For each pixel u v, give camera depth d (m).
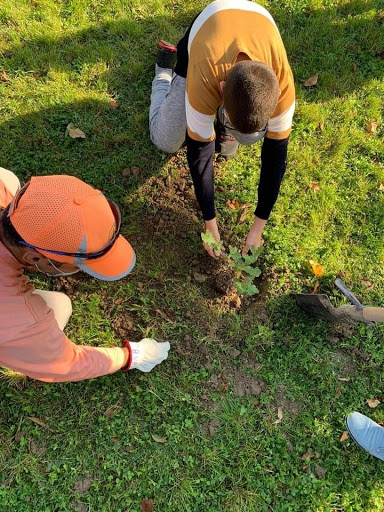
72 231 1.56
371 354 2.87
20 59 3.41
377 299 3.02
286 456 2.61
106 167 3.19
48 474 2.51
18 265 1.77
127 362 2.58
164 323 2.83
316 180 3.31
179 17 3.67
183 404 2.69
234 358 2.81
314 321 2.91
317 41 3.69
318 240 3.13
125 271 1.87
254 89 1.76
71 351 2.07
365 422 2.65
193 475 2.56
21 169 3.14
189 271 2.97
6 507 2.43
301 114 3.46
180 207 3.12
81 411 2.63
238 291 2.74
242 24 2.04
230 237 3.08
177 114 2.77
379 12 3.83
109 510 2.46
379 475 2.62
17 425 2.59
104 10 3.63
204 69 2.01
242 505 2.51
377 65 3.68
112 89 3.41
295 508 2.52
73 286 2.88
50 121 3.27
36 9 3.58
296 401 2.76
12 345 1.78
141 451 2.58
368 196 3.31
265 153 2.34
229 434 2.65
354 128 3.49
